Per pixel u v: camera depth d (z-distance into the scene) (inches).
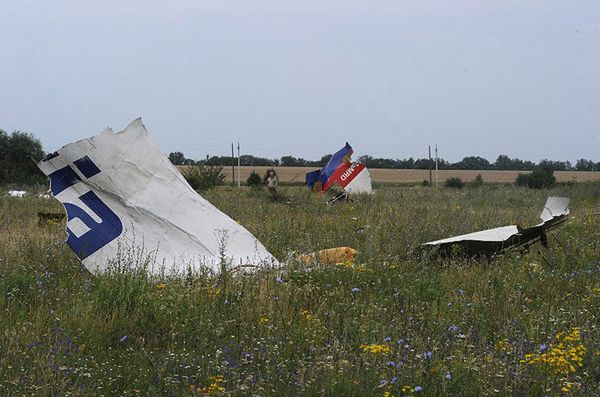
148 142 561.0
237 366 304.3
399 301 419.5
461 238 577.9
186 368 301.7
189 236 540.1
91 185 531.5
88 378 291.4
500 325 378.6
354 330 352.2
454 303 419.2
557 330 368.5
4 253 549.6
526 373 298.2
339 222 812.0
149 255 482.0
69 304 393.4
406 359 309.9
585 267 539.8
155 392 277.6
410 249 573.6
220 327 358.0
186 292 407.8
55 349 318.3
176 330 356.8
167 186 554.6
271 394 279.0
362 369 295.9
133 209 534.0
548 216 616.4
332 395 276.7
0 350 312.7
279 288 439.2
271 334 352.8
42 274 460.8
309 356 319.0
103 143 538.3
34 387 274.1
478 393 284.0
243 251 553.3
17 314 376.5
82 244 508.4
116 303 383.9
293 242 638.5
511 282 475.5
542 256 556.7
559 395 281.6
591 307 418.9
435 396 280.5
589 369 312.2
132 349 332.2
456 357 313.7
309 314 388.5
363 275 474.0
